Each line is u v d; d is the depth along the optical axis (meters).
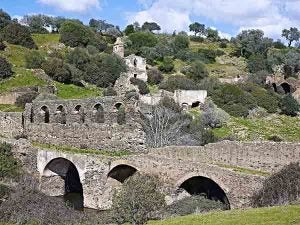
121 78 135.25
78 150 65.25
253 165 50.03
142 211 39.31
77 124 69.56
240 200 46.59
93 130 67.50
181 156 55.12
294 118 126.38
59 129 71.69
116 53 168.50
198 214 38.00
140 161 55.88
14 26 158.12
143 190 41.16
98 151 65.31
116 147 65.00
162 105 105.19
